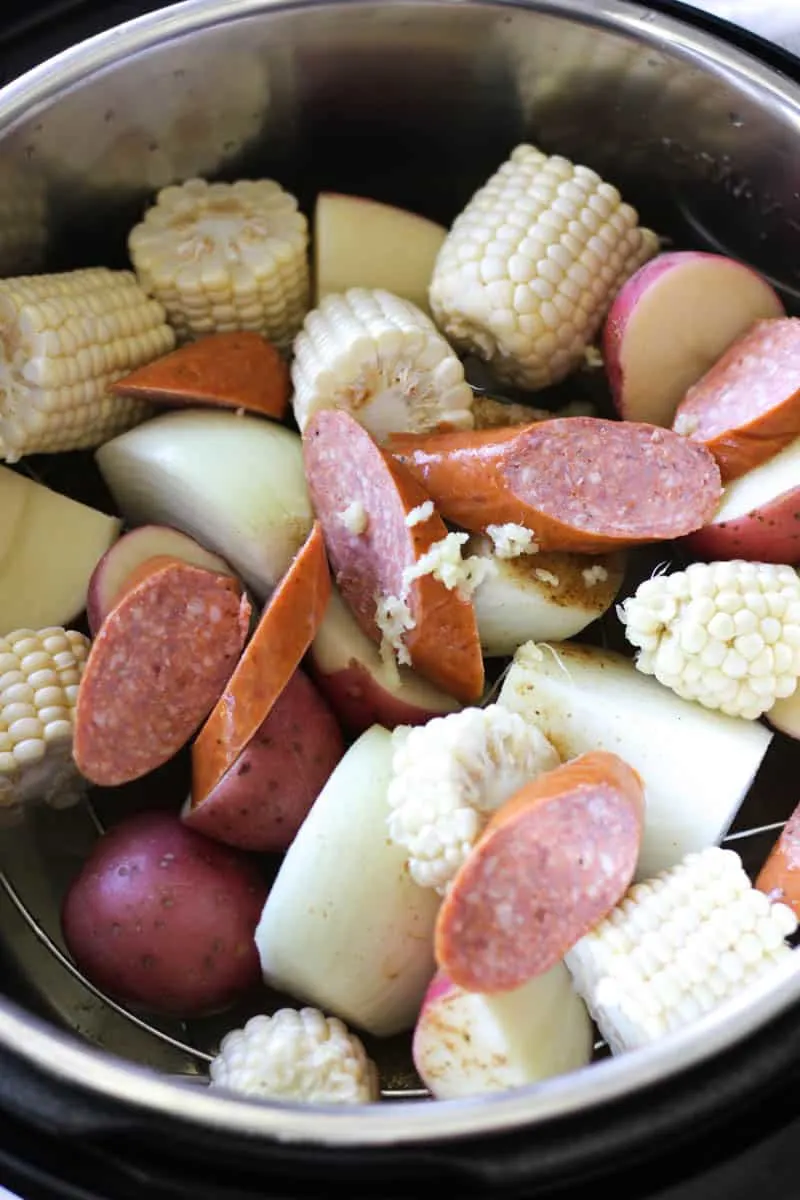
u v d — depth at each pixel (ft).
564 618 1.35
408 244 1.49
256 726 1.27
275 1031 1.22
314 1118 1.04
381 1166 1.04
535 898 1.17
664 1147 1.06
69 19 1.41
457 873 1.16
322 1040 1.22
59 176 1.40
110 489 1.46
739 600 1.27
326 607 1.31
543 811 1.16
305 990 1.25
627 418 1.45
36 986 1.30
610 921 1.20
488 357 1.46
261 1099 1.05
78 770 1.32
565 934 1.18
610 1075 1.05
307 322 1.44
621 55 1.38
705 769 1.28
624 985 1.16
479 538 1.36
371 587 1.34
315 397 1.37
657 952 1.18
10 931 1.33
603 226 1.43
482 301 1.39
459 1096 1.19
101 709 1.28
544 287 1.40
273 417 1.44
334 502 1.35
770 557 1.34
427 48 1.40
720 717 1.30
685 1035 1.06
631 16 1.35
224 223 1.46
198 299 1.44
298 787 1.30
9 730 1.28
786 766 1.38
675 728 1.30
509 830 1.15
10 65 1.40
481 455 1.31
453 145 1.52
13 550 1.38
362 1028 1.27
